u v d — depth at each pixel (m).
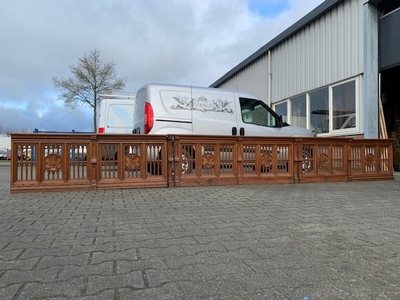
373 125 9.71
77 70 22.05
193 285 2.21
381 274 2.42
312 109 12.16
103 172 6.60
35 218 4.11
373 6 9.75
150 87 7.73
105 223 3.88
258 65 16.00
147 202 5.25
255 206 4.95
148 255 2.78
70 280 2.27
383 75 11.97
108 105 12.28
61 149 6.38
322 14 11.46
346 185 7.48
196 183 7.12
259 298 2.04
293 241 3.20
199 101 8.09
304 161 7.93
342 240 3.24
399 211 4.61
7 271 2.42
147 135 6.84
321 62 11.56
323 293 2.12
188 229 3.62
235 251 2.90
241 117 8.53
